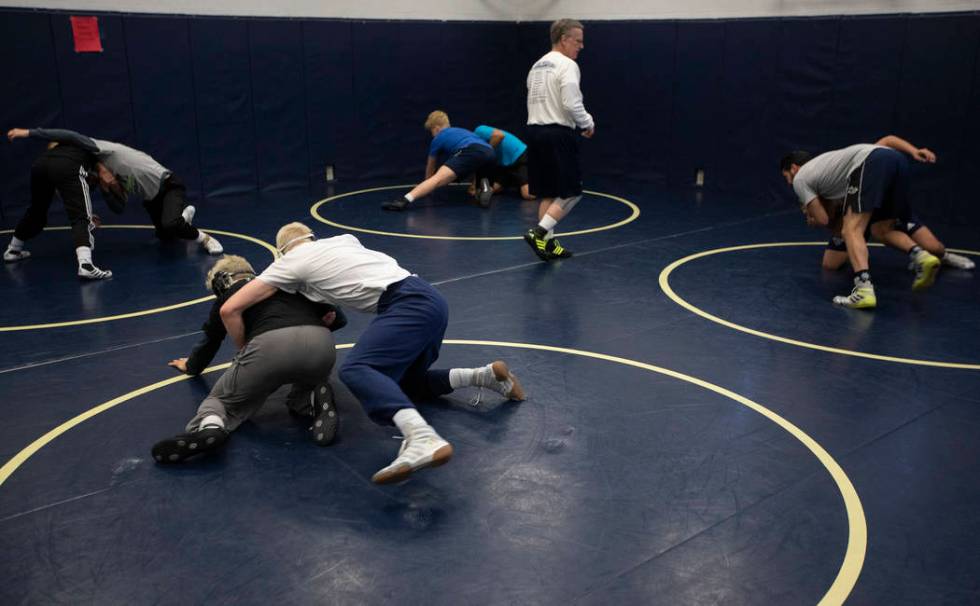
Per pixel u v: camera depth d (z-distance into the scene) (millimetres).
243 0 9984
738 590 2619
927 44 8258
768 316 5410
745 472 3375
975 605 2555
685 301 5738
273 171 10586
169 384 4254
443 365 4520
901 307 5605
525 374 4398
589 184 11102
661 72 10703
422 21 11375
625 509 3094
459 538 2898
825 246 7422
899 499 3172
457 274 6438
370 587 2623
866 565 2752
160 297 5824
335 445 3588
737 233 8000
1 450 3541
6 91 8453
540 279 6293
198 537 2896
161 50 9406
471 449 3559
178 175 9828
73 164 6445
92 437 3660
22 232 6777
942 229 8109
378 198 10000
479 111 12273
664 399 4086
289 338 3510
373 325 3484
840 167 5777
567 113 6488
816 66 9195
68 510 3066
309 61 10562
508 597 2580
